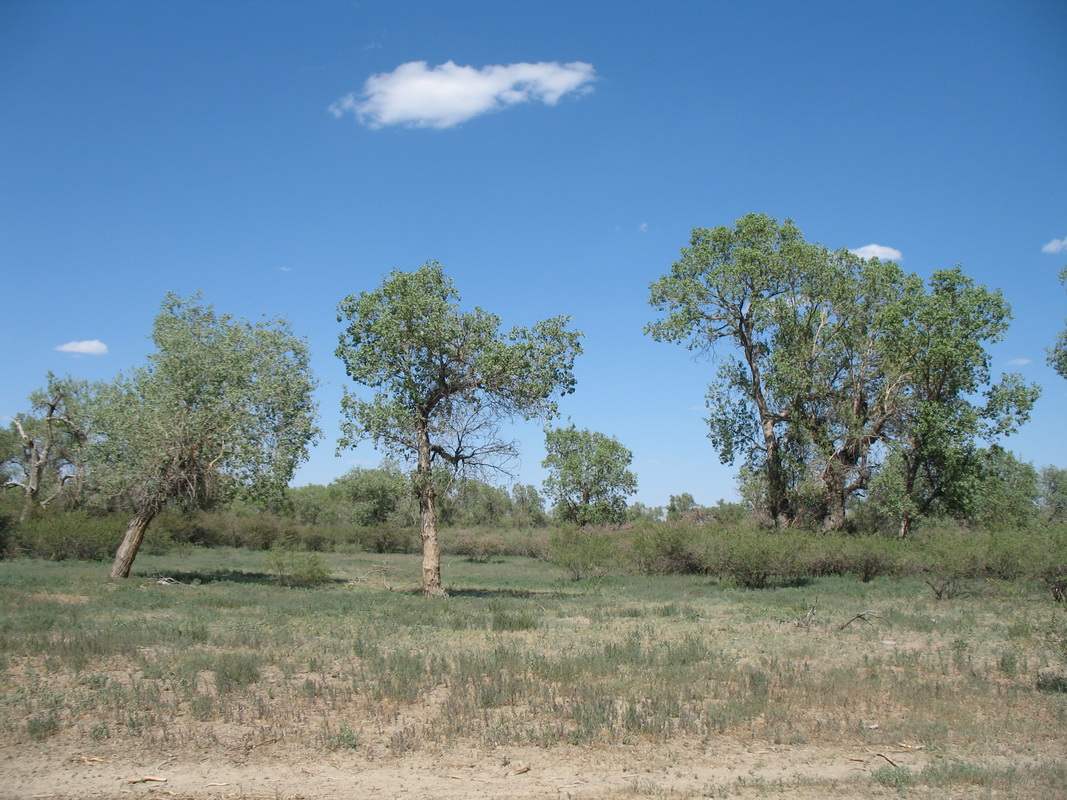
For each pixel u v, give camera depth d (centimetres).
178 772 760
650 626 1764
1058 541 2350
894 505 3488
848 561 3112
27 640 1237
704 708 1018
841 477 3712
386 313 2425
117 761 783
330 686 1076
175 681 1058
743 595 2588
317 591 2477
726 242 3894
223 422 2498
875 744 898
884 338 3569
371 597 2252
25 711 913
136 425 2408
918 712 1012
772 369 3728
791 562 2927
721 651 1398
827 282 3738
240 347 2702
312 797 709
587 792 730
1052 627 1384
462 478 2553
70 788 716
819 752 866
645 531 3666
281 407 2697
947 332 3494
